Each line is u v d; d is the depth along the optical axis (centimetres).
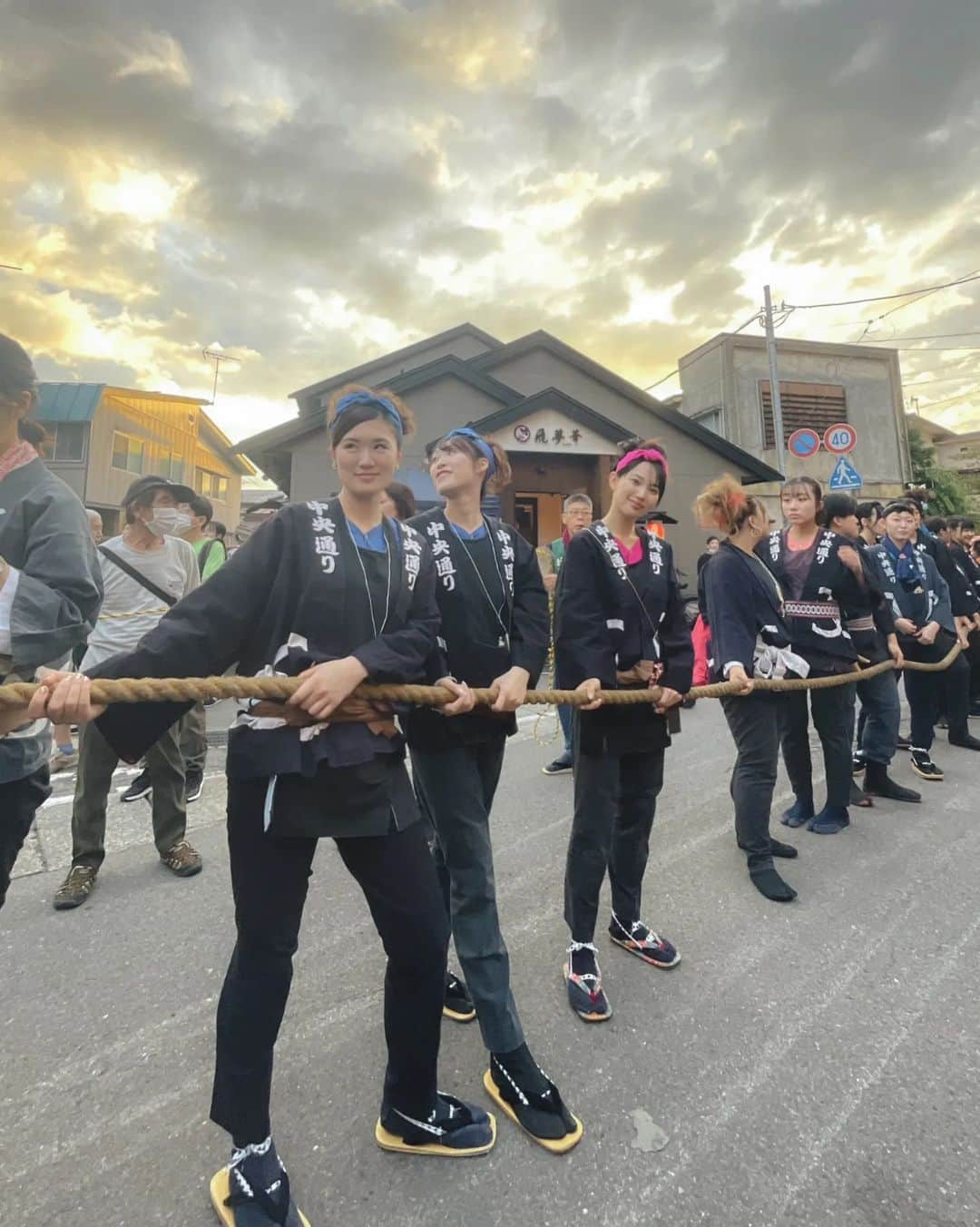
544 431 1019
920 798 387
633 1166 147
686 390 1750
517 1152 151
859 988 212
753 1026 195
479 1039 193
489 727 184
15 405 138
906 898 271
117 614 325
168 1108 164
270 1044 136
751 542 299
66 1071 176
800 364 1644
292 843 133
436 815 179
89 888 275
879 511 626
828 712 332
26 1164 147
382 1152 151
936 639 452
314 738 130
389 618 144
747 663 274
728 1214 135
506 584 197
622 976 221
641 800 229
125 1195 140
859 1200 138
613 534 221
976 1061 179
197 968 224
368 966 227
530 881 291
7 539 135
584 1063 179
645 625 215
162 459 2130
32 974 220
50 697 111
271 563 137
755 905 268
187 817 368
